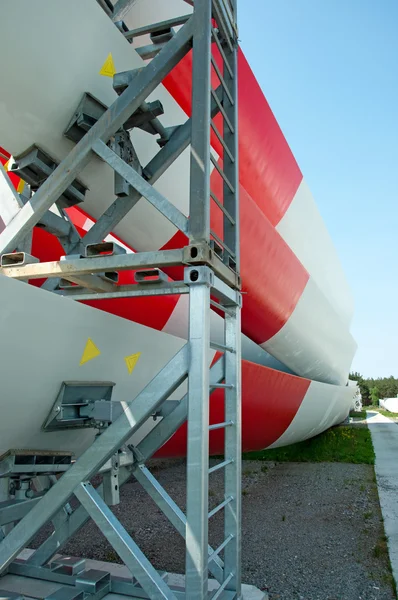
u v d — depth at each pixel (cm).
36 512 221
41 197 250
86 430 313
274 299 540
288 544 428
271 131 561
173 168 352
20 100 255
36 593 268
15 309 221
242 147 527
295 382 645
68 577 277
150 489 272
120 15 321
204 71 237
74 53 257
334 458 959
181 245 374
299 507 569
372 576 352
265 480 742
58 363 262
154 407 217
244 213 437
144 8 353
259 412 588
